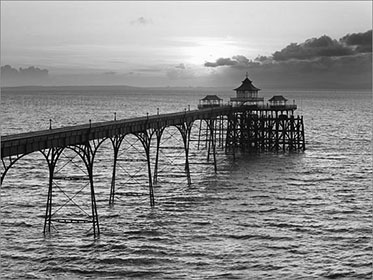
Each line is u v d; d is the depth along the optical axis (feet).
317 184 225.35
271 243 144.56
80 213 173.27
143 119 190.80
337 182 230.07
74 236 149.28
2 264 128.36
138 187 216.13
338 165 276.62
